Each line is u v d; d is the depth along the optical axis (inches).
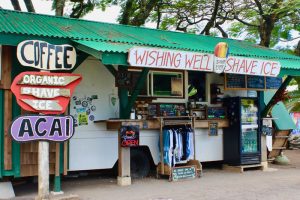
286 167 440.1
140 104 365.7
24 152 288.8
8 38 263.4
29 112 287.9
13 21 309.9
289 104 626.5
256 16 663.8
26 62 260.1
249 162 406.6
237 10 674.8
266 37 617.0
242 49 425.4
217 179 360.5
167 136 353.7
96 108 348.5
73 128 270.5
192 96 410.0
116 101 358.9
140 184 335.3
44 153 260.8
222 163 422.9
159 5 681.0
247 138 410.0
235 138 405.7
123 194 296.5
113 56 275.6
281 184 338.0
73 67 281.3
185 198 285.0
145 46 306.0
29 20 329.7
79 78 271.6
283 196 291.4
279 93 421.4
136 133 335.3
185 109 391.5
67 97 267.7
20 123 253.1
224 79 403.5
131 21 594.9
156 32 415.8
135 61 277.6
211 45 392.2
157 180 354.3
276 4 581.3
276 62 358.6
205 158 405.7
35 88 257.9
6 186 287.1
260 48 467.8
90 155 342.3
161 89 382.3
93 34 321.4
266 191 309.3
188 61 302.4
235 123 406.0
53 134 263.0
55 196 276.2
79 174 370.3
